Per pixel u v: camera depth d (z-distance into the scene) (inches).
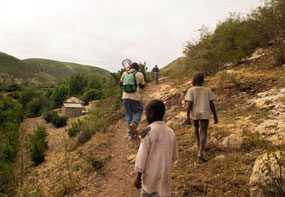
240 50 490.3
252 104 319.6
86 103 1969.7
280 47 414.3
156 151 140.3
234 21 563.5
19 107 1659.7
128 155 303.9
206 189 203.0
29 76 7071.9
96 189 252.7
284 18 453.4
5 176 393.4
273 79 361.1
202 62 513.0
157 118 146.9
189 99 238.2
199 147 246.5
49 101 2272.4
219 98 361.4
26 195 303.0
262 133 253.9
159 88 594.6
